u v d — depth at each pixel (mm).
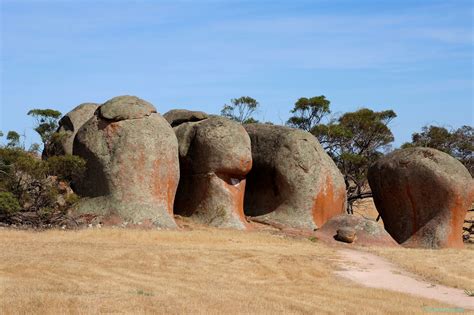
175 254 26703
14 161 35344
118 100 36562
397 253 31922
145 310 16875
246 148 38375
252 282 22656
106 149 35594
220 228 36844
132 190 35156
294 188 39625
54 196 34344
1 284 19484
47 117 49188
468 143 56469
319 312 17844
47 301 16984
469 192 38688
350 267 26812
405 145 57062
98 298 17859
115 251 26578
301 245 33500
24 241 28562
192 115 40344
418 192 39156
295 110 57438
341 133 53875
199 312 16859
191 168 38688
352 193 53938
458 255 31500
